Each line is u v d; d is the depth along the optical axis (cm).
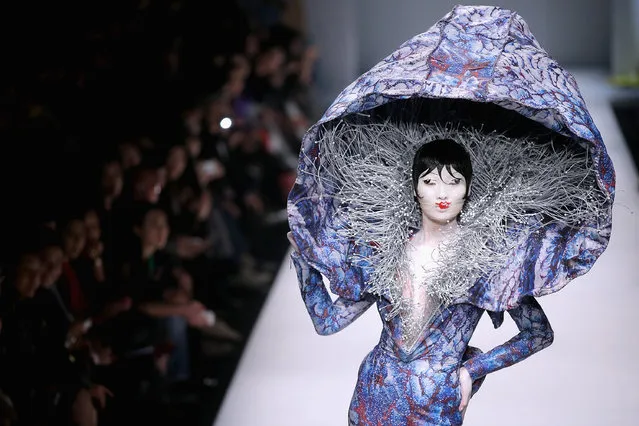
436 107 568
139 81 1043
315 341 977
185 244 1003
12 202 774
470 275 551
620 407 819
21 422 695
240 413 848
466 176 547
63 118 909
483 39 532
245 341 1010
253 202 1294
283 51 1577
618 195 1377
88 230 815
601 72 2328
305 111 1678
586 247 532
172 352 883
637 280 1091
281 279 1159
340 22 2156
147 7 1129
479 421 804
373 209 573
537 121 517
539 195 545
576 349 927
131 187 902
